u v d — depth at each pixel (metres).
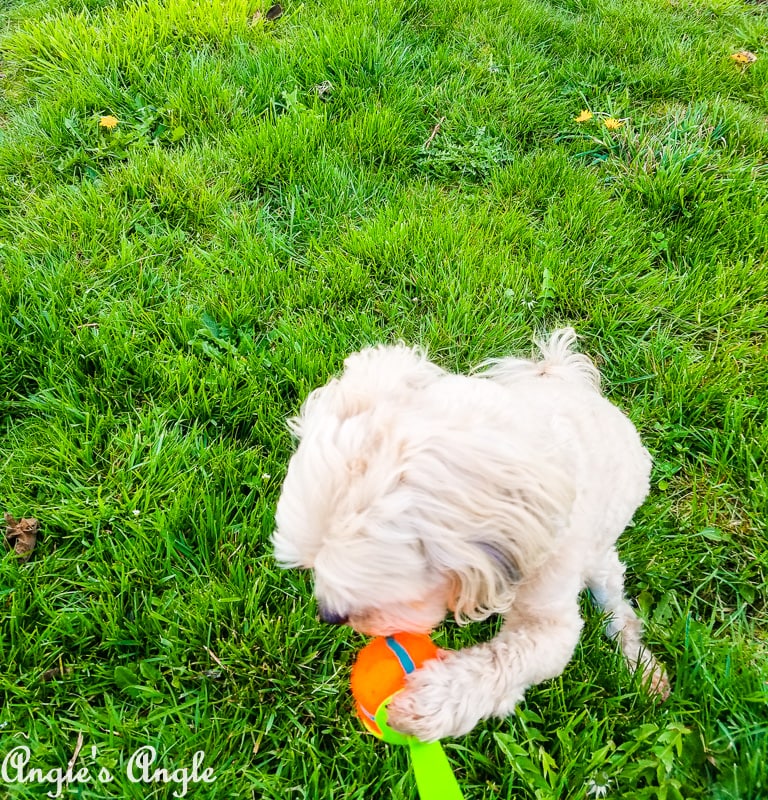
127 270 0.95
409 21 1.40
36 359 0.86
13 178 1.07
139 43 1.27
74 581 0.72
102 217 1.00
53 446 0.80
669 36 1.41
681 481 0.83
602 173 1.13
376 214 1.04
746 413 0.85
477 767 0.65
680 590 0.76
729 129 1.17
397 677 0.54
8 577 0.71
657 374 0.89
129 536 0.75
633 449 0.70
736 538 0.78
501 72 1.28
